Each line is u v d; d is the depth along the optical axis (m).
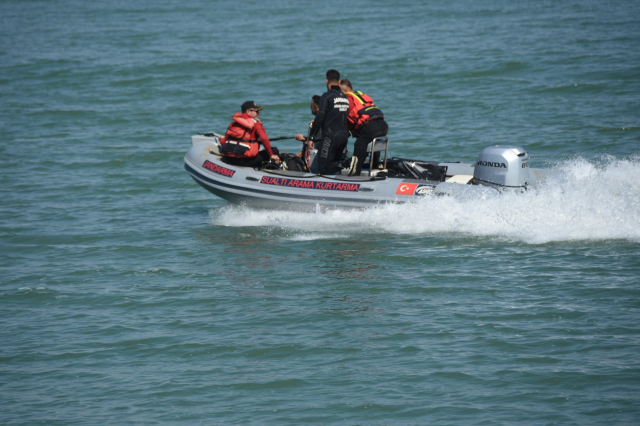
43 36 123.88
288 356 20.55
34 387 19.30
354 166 32.12
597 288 24.14
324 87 73.06
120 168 46.56
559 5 140.75
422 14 138.25
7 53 101.88
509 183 30.12
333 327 22.23
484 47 90.31
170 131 57.22
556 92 64.38
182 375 19.70
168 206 38.25
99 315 23.88
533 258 27.23
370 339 21.34
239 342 21.47
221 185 34.44
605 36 93.25
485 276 25.75
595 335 20.83
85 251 30.86
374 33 112.31
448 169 33.56
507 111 58.56
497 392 18.19
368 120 31.84
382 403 17.97
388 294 24.62
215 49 100.44
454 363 19.70
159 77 80.81
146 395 18.75
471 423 16.95
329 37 109.88
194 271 27.81
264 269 27.64
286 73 80.25
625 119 53.19
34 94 73.62
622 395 17.73
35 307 24.73
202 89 73.75
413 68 78.88
